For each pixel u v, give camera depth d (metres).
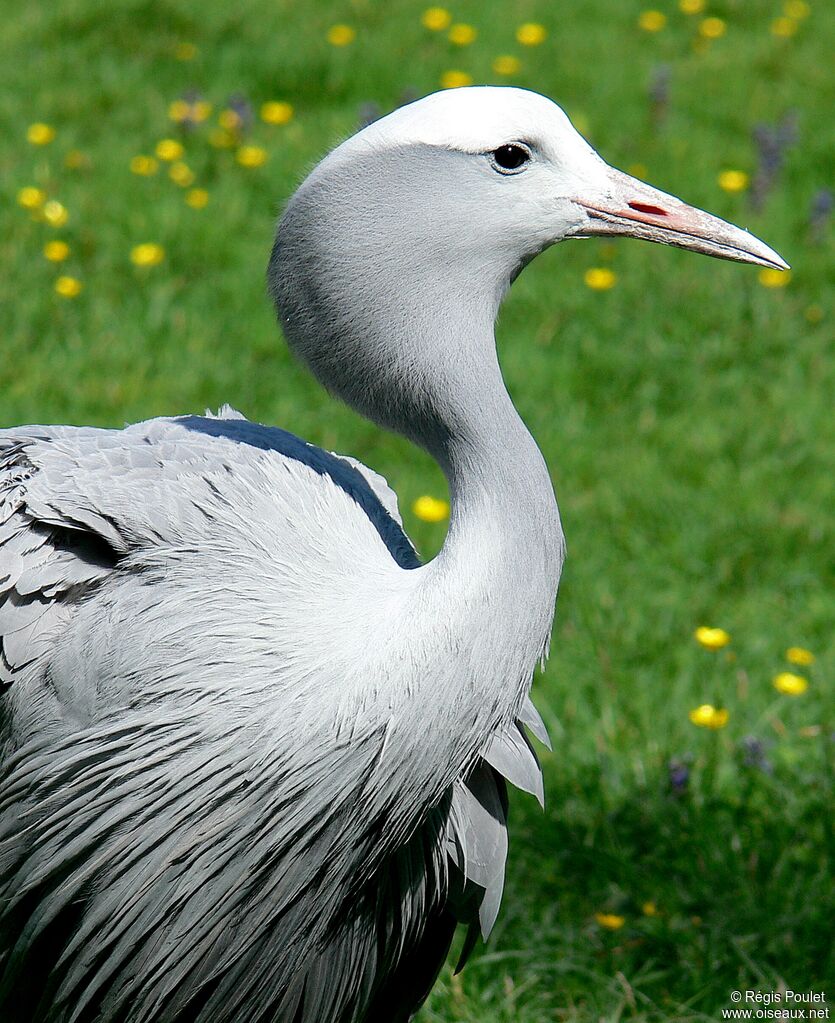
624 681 9.24
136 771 5.29
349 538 5.57
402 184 5.18
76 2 19.52
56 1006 5.66
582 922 7.64
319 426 11.64
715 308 13.84
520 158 5.28
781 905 7.70
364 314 5.26
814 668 9.43
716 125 18.03
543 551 5.14
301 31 19.41
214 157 15.81
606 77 18.94
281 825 5.25
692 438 11.95
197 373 12.09
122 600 5.39
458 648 5.02
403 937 5.99
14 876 5.62
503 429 5.15
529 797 8.36
